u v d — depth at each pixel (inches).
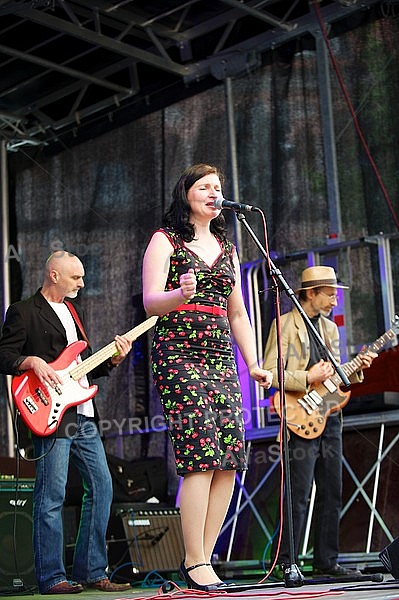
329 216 263.6
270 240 271.3
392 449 231.3
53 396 177.0
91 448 184.9
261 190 275.4
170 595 128.5
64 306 189.5
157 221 292.0
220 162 284.4
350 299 253.4
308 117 270.4
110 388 286.8
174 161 292.0
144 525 228.2
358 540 228.2
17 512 200.5
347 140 263.1
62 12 266.7
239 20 280.1
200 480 136.6
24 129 310.3
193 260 141.7
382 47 259.3
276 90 276.1
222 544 247.8
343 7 261.1
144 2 262.5
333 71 266.8
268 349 211.8
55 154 311.4
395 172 254.7
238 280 150.6
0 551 196.2
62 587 172.9
